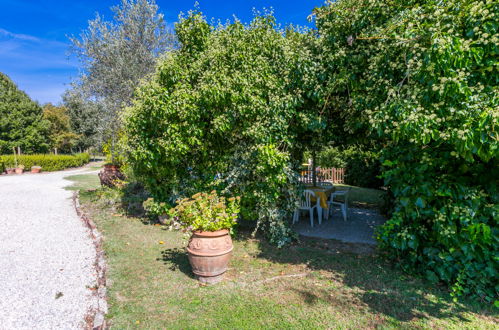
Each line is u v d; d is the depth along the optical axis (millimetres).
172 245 4746
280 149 4605
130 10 9461
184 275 3611
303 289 3236
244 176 4848
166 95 4582
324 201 6145
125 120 5207
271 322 2605
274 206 4730
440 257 3107
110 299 3023
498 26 2562
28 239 5199
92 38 9375
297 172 5078
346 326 2535
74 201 8656
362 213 7324
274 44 4449
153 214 6375
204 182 5438
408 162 3377
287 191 4887
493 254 2863
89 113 10039
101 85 9461
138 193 8047
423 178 3182
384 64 3414
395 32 3170
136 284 3357
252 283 3402
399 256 3736
